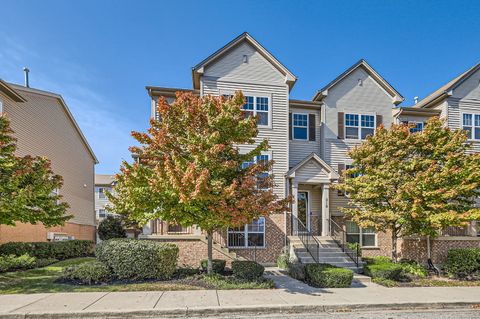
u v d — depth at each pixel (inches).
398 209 452.1
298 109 644.1
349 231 605.9
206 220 346.6
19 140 625.6
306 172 569.0
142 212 364.8
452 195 431.8
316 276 366.9
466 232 595.8
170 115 358.6
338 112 647.8
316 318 256.7
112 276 360.8
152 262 362.3
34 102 679.7
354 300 298.0
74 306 260.7
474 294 334.6
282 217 555.2
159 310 254.7
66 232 804.6
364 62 661.3
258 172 378.3
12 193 349.1
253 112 575.5
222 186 336.2
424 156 489.7
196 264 497.0
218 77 570.9
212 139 339.0
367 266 433.7
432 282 401.1
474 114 680.4
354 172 510.0
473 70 688.4
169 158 350.0
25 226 606.9
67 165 824.3
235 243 536.7
